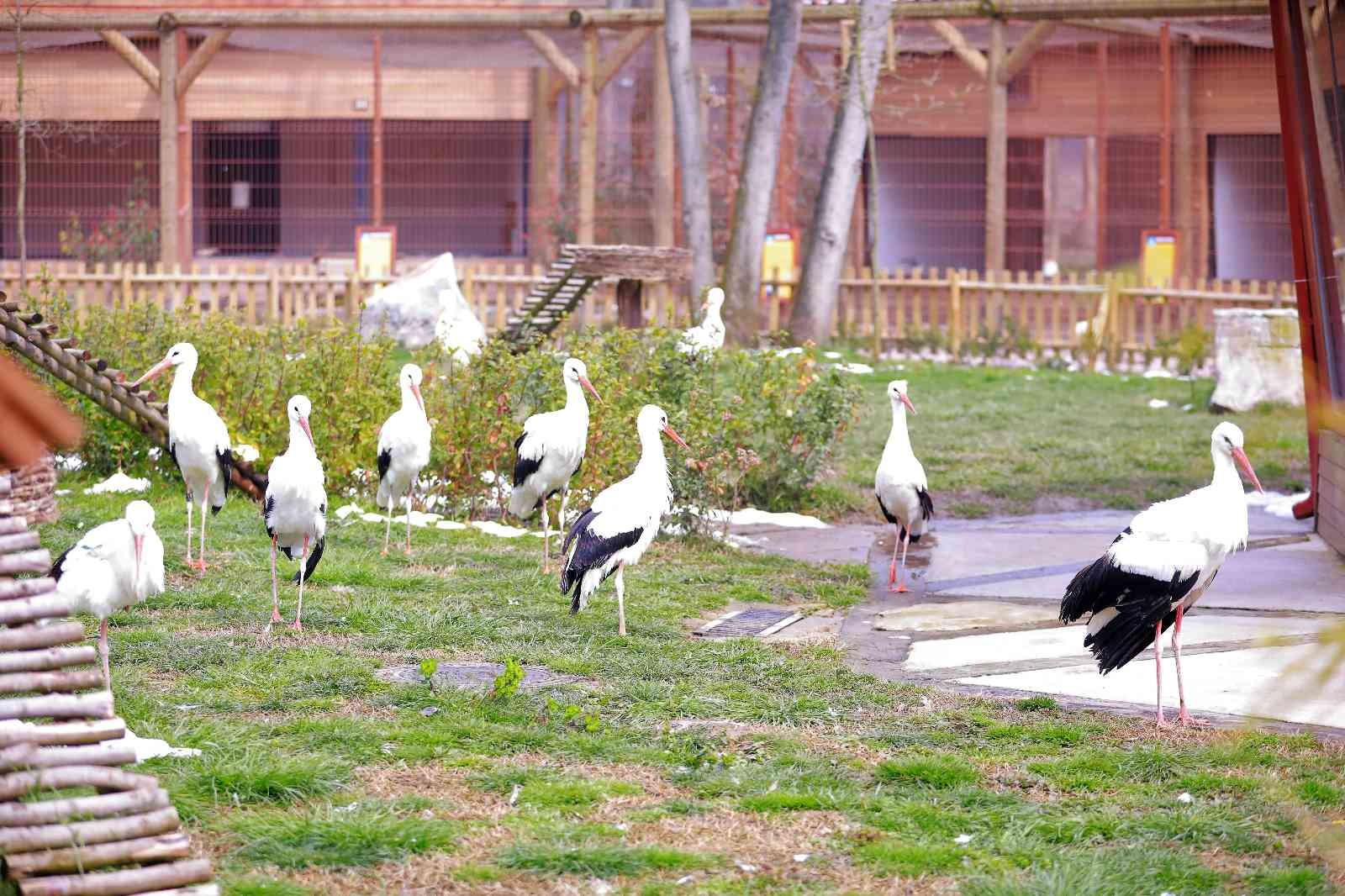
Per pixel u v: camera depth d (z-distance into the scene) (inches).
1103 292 955.3
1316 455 501.7
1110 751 275.7
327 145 1109.1
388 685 309.6
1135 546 293.3
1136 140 1112.2
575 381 438.3
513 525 500.7
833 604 409.7
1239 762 268.1
